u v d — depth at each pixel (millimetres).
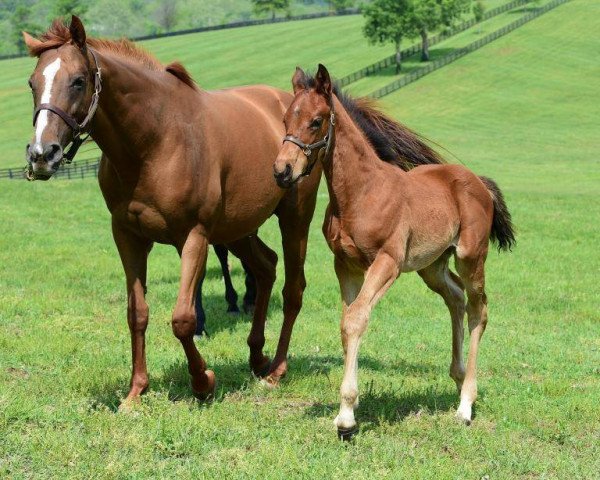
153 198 6121
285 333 7531
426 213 6254
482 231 6734
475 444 5711
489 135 49906
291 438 5645
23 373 7152
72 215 20609
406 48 78438
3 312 9602
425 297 12102
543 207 23016
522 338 9648
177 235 6316
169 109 6203
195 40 96500
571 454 5641
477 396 6867
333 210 6031
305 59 79312
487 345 9234
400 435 5844
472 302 6742
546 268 14695
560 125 52781
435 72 68125
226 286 10492
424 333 9766
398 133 7152
